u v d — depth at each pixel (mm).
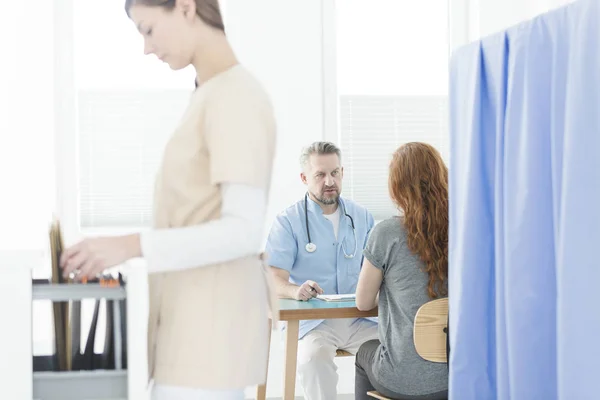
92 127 4445
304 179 3564
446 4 4738
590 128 1596
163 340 1347
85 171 4453
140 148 4492
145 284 1262
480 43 2062
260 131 1311
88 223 4469
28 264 1239
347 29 4664
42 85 4328
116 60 4449
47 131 4336
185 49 1366
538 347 1822
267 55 4418
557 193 1723
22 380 1238
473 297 2072
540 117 1803
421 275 2564
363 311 2822
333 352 3240
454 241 2209
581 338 1618
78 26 4410
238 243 1274
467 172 2078
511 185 1876
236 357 1321
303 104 4457
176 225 1346
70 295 1277
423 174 2588
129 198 4496
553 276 1793
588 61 1597
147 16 1361
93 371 1291
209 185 1336
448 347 2455
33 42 4312
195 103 1362
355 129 4672
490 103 2037
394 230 2617
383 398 2613
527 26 1844
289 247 3455
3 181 4289
